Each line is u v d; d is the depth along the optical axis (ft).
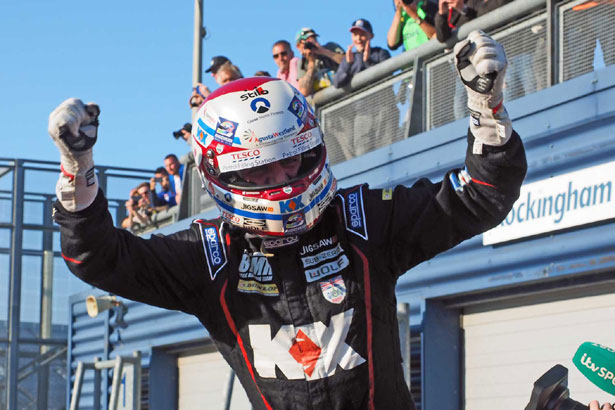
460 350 28.04
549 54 24.75
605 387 9.44
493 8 27.25
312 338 9.84
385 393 9.87
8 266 58.49
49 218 59.47
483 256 25.89
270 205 9.87
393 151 29.40
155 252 10.18
